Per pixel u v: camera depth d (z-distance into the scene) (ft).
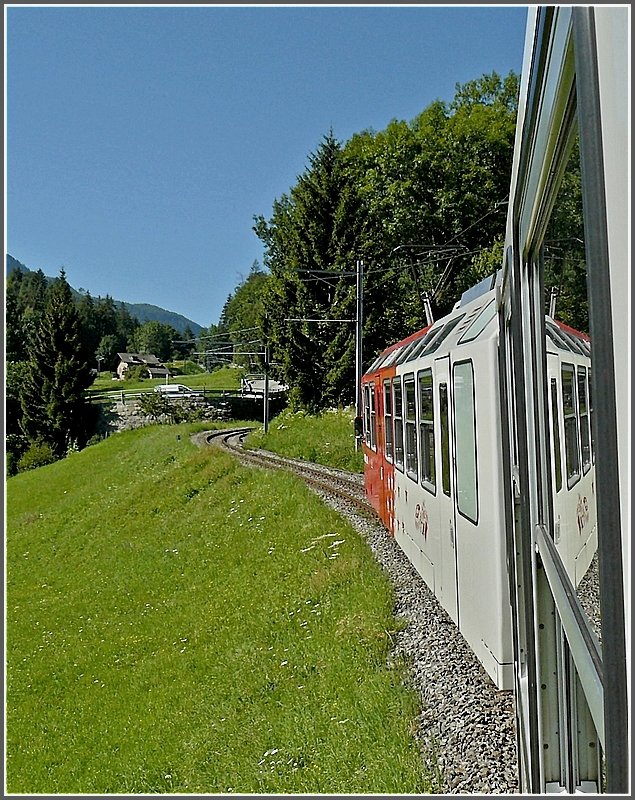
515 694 17.06
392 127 143.02
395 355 42.19
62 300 219.00
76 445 209.97
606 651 3.92
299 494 72.08
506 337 16.48
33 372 216.33
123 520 97.86
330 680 31.83
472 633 21.29
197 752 32.78
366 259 147.84
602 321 4.03
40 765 38.83
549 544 9.29
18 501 144.05
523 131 8.21
